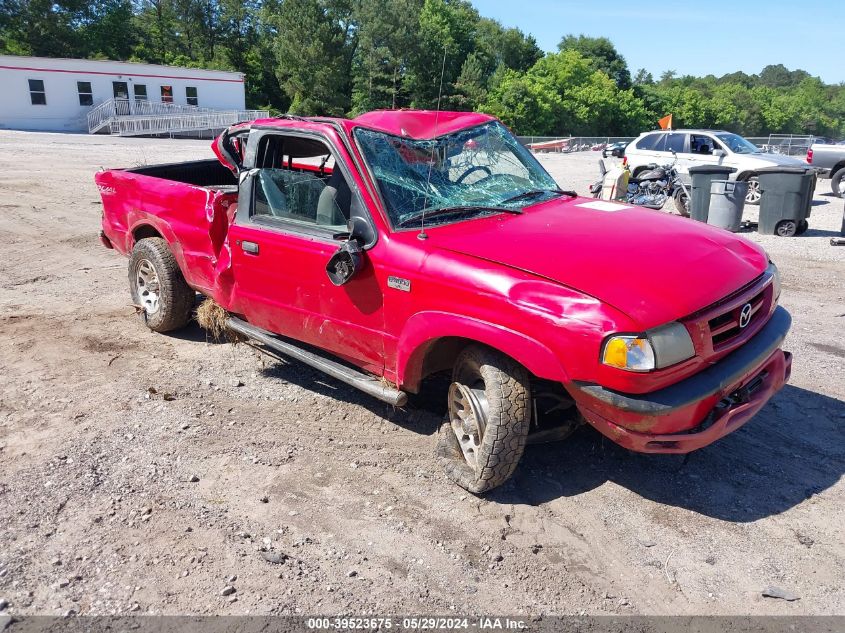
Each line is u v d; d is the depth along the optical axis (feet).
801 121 352.69
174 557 10.57
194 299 19.71
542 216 13.62
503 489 12.48
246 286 15.76
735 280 11.55
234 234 15.67
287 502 12.09
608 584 10.12
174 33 227.40
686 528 11.35
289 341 16.29
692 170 38.63
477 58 205.46
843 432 14.44
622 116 246.27
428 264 11.84
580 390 10.50
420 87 152.66
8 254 30.01
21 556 10.54
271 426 14.87
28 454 13.53
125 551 10.69
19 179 51.52
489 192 14.64
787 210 36.91
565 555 10.75
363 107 152.76
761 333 12.19
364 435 14.52
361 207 12.96
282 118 15.40
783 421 14.96
